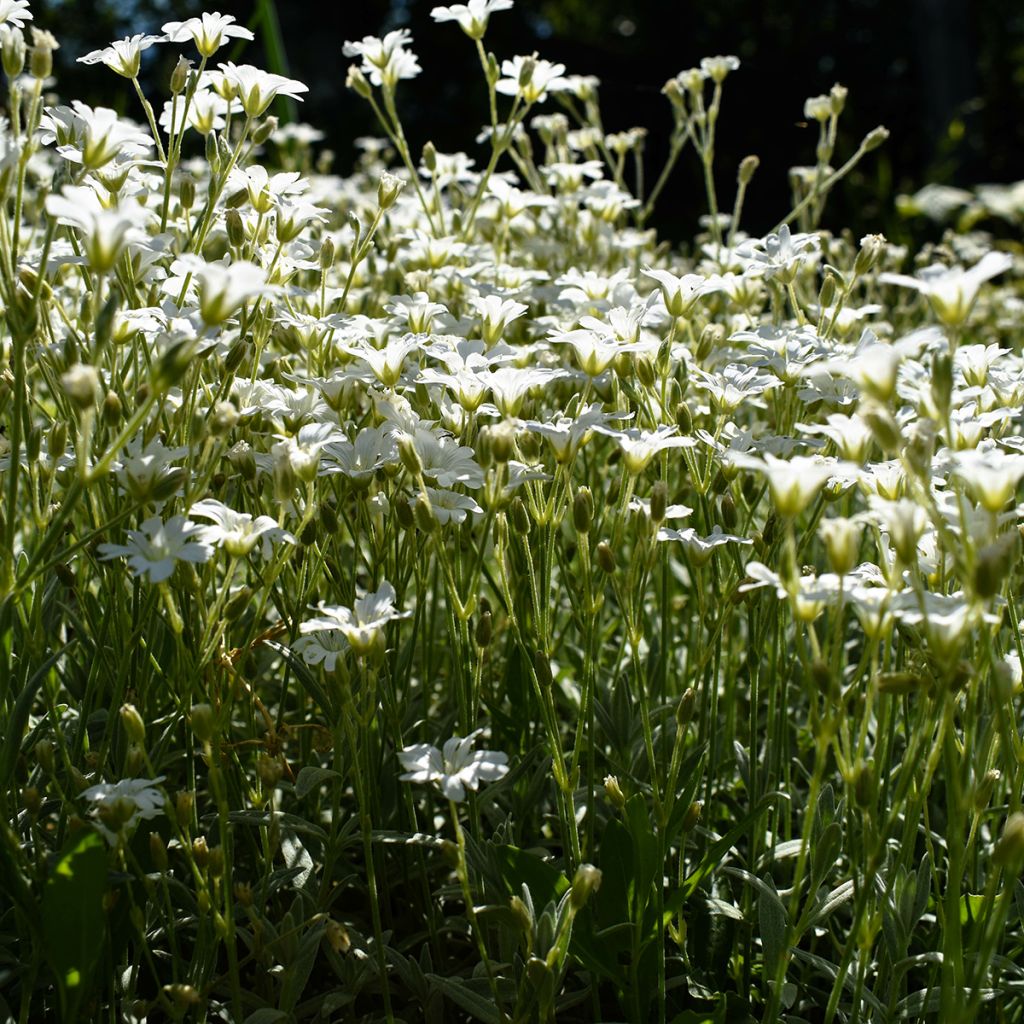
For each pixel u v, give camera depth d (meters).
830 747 1.00
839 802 0.97
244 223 0.96
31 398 0.97
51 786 0.93
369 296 1.05
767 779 0.96
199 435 0.90
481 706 1.01
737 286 1.02
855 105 4.68
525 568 0.97
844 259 1.16
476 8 1.06
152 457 0.89
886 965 0.92
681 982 0.93
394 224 1.13
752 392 0.95
